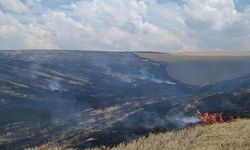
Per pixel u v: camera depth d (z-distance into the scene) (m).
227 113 30.92
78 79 97.88
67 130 36.72
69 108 57.78
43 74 96.38
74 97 67.56
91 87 87.69
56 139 30.89
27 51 132.75
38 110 55.59
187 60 139.12
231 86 56.72
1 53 124.38
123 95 75.12
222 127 15.92
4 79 82.31
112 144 25.31
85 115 45.75
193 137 14.82
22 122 47.59
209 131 15.41
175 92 73.25
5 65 100.69
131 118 33.16
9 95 66.06
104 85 93.56
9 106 57.25
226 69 120.75
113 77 109.19
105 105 56.88
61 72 105.31
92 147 24.81
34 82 83.44
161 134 16.53
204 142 13.60
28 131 40.44
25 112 53.81
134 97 69.38
